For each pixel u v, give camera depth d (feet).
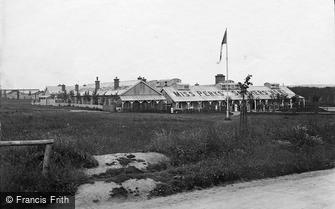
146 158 36.14
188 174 32.40
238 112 188.85
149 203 26.40
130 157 35.81
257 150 42.75
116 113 187.52
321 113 136.87
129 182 28.91
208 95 237.25
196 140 41.04
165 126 85.61
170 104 228.63
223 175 33.24
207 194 29.09
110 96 254.27
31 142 26.81
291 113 141.49
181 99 225.15
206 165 35.09
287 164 38.78
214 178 32.60
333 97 228.02
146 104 235.40
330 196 28.27
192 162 37.50
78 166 31.35
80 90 335.88
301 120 85.81
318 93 237.66
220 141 42.06
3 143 25.61
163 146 40.19
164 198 27.81
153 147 40.75
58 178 27.48
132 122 100.07
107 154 37.60
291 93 252.21
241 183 33.09
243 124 49.78
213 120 118.21
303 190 30.37
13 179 26.09
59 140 33.96
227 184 32.60
